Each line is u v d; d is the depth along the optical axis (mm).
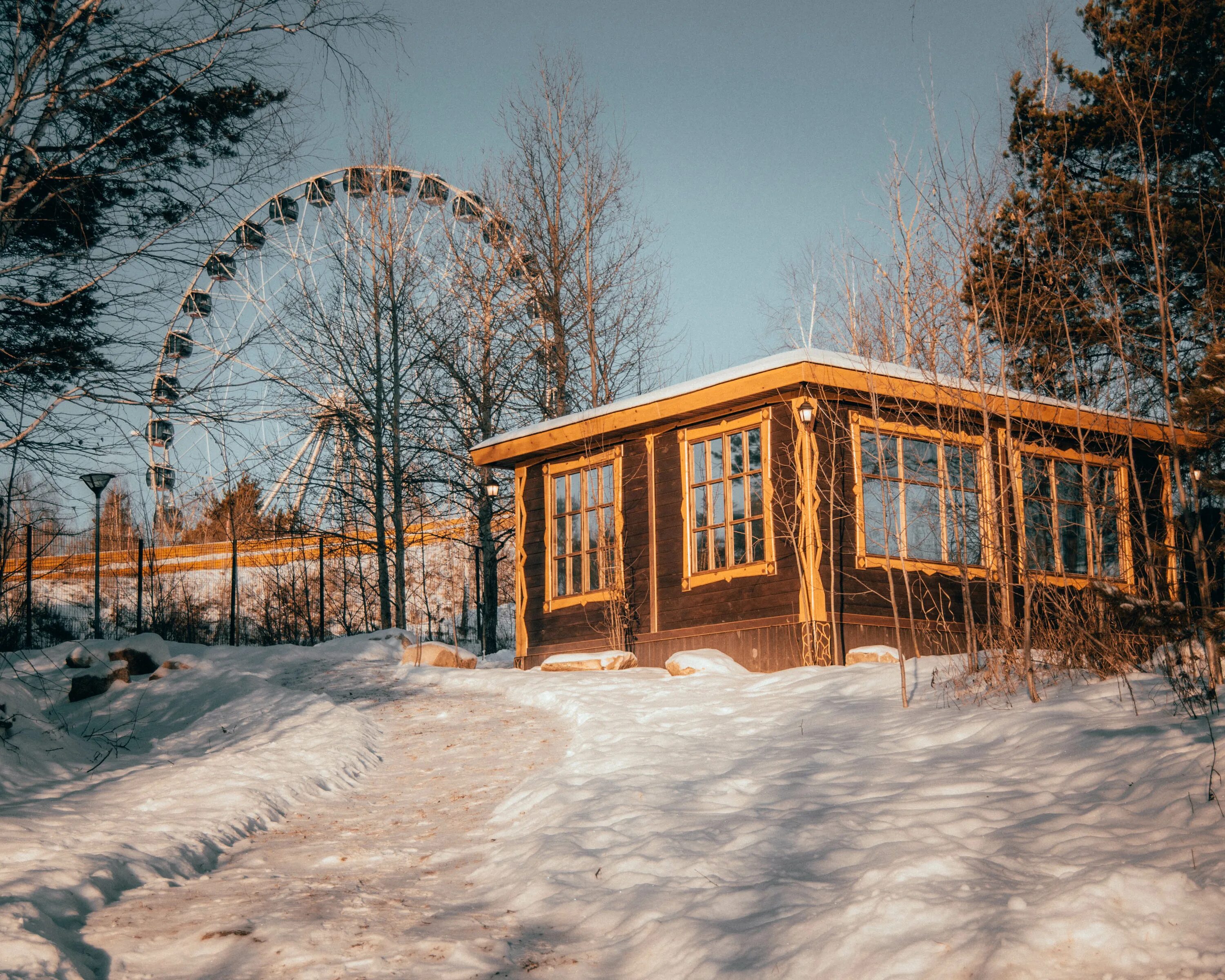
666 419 14578
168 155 9500
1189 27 15555
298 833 7473
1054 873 4488
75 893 5398
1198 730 5973
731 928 4645
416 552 34438
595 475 15930
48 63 9188
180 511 28469
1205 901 3877
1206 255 9078
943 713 8219
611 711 10844
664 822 6461
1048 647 9984
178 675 14625
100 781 8656
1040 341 11422
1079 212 14359
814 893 4852
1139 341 11633
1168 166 13203
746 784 7188
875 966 3938
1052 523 13328
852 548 12992
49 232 9148
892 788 6395
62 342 8969
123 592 27484
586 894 5469
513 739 10578
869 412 13359
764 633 13305
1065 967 3648
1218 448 7996
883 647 12305
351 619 29828
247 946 4824
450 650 16406
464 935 4996
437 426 25641
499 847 6734
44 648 17562
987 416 9578
